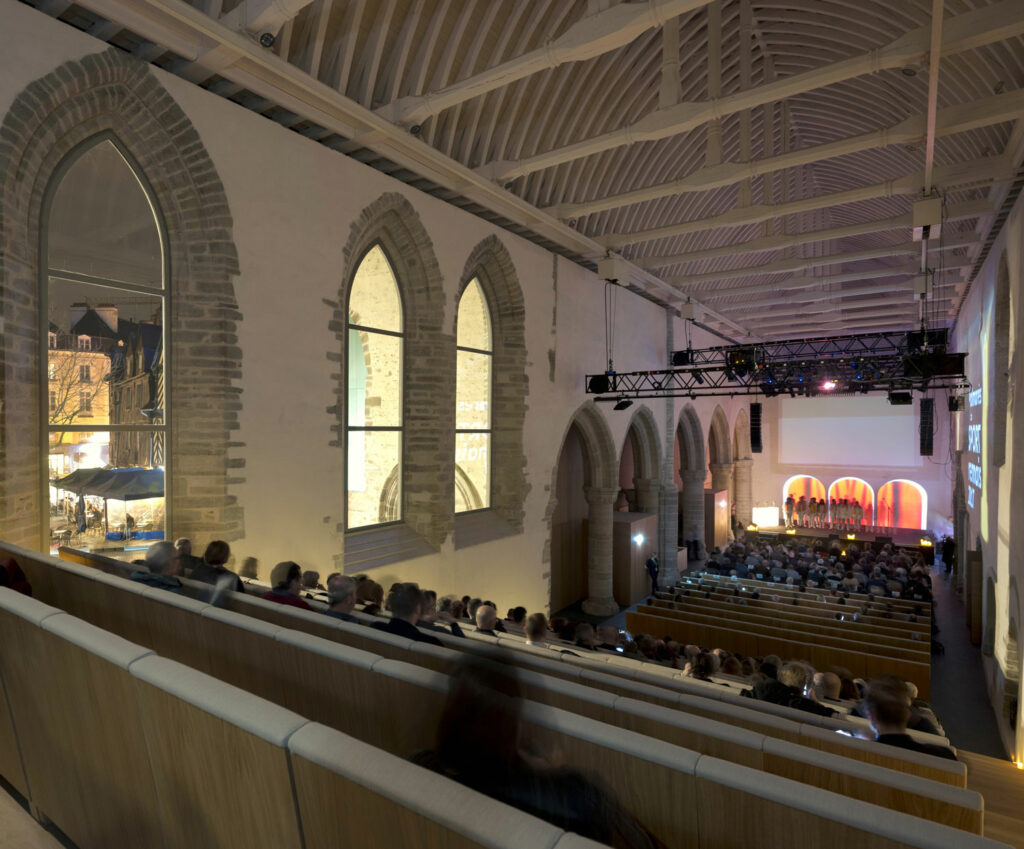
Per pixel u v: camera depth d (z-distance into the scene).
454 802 1.12
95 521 6.81
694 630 13.39
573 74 10.89
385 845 1.22
